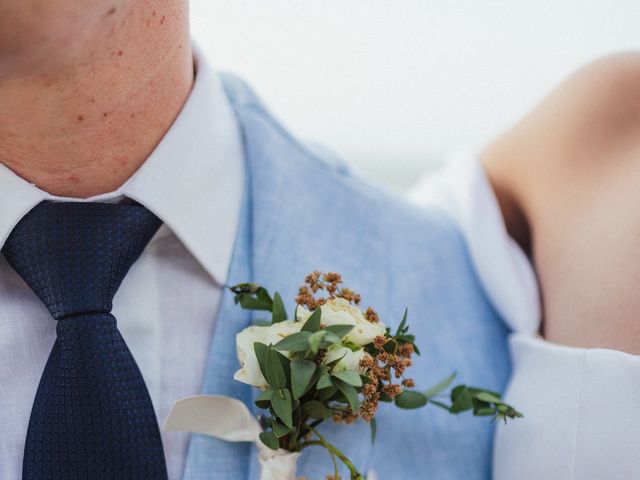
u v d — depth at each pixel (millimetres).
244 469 412
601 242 445
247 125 479
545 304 478
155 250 431
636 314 417
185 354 425
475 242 501
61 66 363
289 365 371
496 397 435
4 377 396
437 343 476
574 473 409
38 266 389
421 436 451
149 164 417
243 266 442
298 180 482
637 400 399
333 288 397
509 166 504
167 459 409
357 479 382
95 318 386
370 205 501
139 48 386
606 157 460
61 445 377
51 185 404
